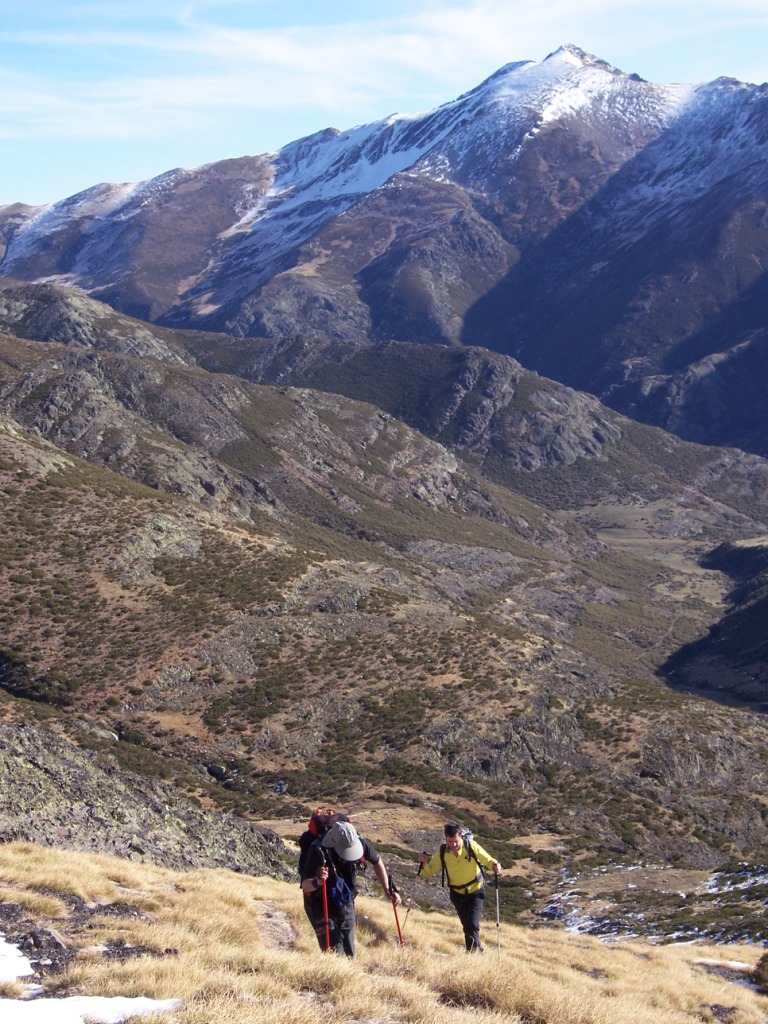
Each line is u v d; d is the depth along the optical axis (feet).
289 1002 35.73
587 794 216.95
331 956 41.04
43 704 213.46
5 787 74.08
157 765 193.57
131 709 217.15
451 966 44.70
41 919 44.04
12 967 37.19
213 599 263.49
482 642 269.44
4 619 238.07
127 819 80.53
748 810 221.87
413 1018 36.88
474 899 49.49
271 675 237.86
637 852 194.08
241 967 40.98
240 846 91.15
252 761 208.44
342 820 43.37
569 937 84.64
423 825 183.21
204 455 539.29
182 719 217.97
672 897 132.16
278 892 65.05
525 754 226.38
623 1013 44.91
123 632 242.37
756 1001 67.77
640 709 254.68
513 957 63.77
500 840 184.34
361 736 222.69
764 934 98.63
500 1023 38.52
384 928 59.72
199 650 239.50
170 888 57.16
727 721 260.83
